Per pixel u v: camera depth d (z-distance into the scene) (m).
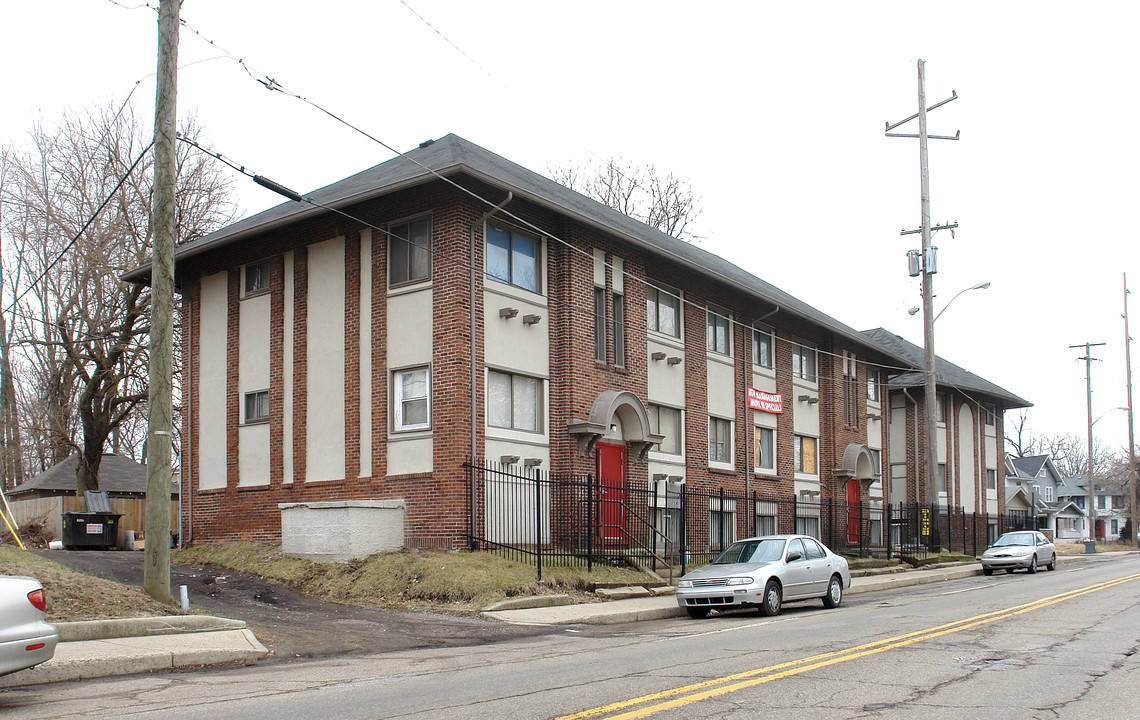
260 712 7.56
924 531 33.69
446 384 19.38
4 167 32.69
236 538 23.02
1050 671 9.52
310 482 21.61
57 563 16.59
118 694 8.56
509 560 18.38
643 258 25.00
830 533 30.72
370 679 9.37
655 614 16.53
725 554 18.20
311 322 22.17
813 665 9.80
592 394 22.33
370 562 18.50
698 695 8.09
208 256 24.92
